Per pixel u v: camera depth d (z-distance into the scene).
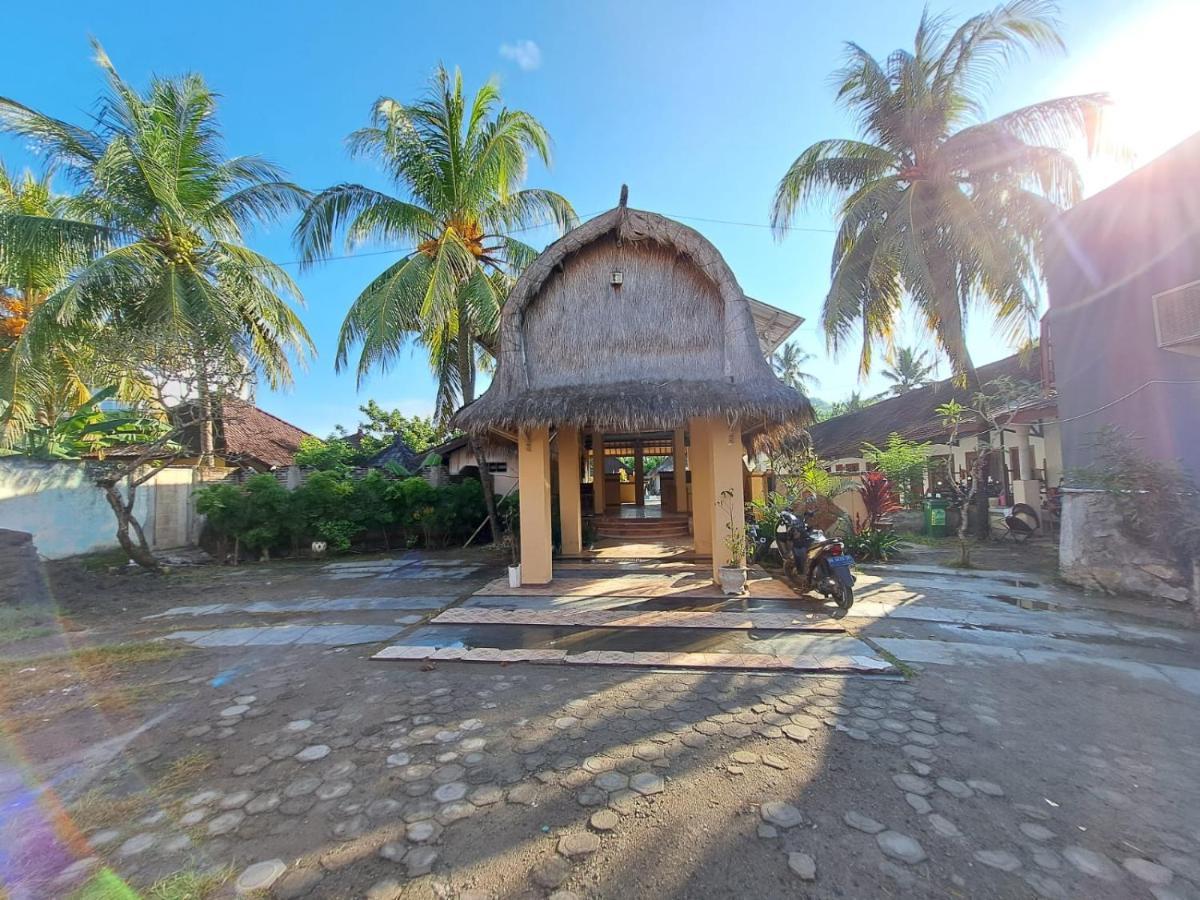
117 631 6.53
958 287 12.95
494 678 4.75
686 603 7.29
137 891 2.32
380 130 12.91
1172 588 6.95
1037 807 2.78
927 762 3.22
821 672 4.73
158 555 11.94
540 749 3.47
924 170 13.09
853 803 2.82
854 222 13.22
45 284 12.53
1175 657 5.07
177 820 2.81
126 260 10.97
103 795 3.05
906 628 6.07
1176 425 7.61
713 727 3.73
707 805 2.83
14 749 3.61
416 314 12.74
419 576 9.91
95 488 11.56
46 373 11.84
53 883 2.38
